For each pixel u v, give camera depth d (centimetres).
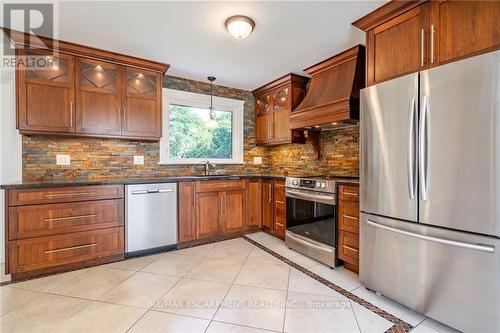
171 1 188
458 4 155
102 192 258
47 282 218
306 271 244
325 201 258
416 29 177
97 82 280
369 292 204
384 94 189
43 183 232
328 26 223
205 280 223
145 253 287
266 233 376
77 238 246
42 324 161
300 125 316
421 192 166
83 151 299
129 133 298
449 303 154
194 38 245
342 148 321
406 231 174
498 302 136
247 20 209
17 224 221
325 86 299
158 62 305
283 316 171
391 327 161
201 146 396
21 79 243
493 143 136
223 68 328
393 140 183
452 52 158
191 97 375
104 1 188
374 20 203
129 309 178
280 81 367
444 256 156
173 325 161
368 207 202
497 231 135
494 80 135
